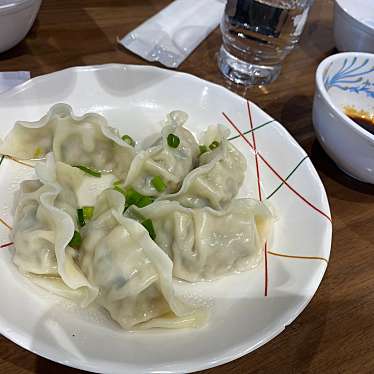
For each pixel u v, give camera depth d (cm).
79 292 19
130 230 20
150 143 26
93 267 20
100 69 27
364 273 22
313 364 18
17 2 25
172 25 33
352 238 24
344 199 26
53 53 29
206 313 19
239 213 23
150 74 28
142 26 32
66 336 17
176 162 25
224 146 25
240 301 20
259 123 27
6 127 24
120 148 25
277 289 20
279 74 33
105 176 25
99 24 32
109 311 19
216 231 22
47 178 21
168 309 19
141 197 23
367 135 23
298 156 25
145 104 27
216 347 17
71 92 26
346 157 25
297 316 19
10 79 26
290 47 31
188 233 22
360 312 21
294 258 21
